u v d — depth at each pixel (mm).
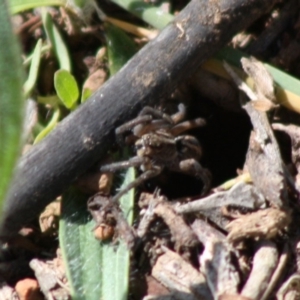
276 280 618
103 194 631
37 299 627
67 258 625
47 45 663
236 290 615
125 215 628
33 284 627
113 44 652
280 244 624
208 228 626
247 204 626
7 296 626
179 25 637
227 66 645
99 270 623
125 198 631
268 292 616
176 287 618
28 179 625
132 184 631
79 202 632
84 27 660
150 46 636
